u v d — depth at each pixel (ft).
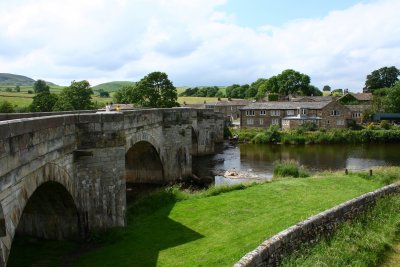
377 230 50.01
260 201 75.00
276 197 78.07
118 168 60.49
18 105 264.11
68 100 245.86
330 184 90.84
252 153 190.90
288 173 108.99
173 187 86.99
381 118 299.99
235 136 251.60
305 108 264.52
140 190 99.66
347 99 359.46
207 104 346.54
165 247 52.54
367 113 302.66
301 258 37.32
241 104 359.25
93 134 57.62
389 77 427.33
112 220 60.18
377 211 54.95
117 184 60.44
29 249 54.03
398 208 57.93
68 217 56.85
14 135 35.09
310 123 253.03
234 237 54.24
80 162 56.49
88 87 258.16
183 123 114.73
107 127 58.90
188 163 117.50
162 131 106.22
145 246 53.36
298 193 81.61
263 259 33.76
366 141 234.17
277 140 233.76
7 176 33.40
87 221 57.57
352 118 290.35
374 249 43.70
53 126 46.85
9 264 49.32
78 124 56.18
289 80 424.05
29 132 39.06
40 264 49.49
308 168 148.25
